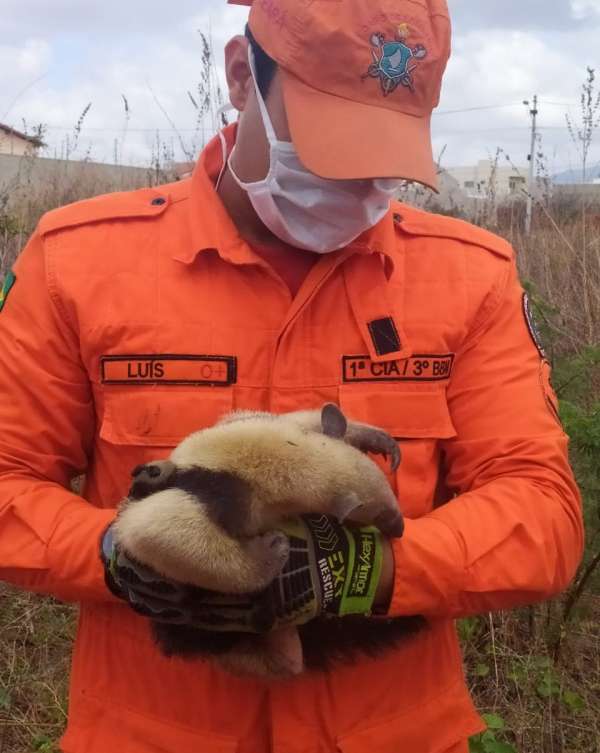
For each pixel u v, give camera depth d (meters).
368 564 0.77
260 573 0.70
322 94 0.84
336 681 0.85
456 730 0.91
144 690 0.86
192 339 0.87
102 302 0.87
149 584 0.71
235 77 0.94
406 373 0.88
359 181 0.85
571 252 2.66
